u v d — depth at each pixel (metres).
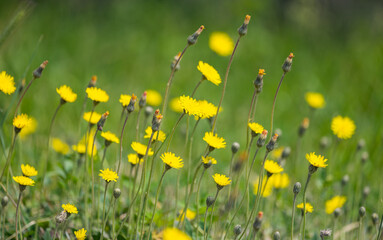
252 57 10.46
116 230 3.93
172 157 3.06
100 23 11.58
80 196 4.22
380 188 4.89
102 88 8.16
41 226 3.92
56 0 11.82
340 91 8.66
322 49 11.55
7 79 3.31
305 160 6.15
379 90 7.97
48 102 6.89
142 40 10.53
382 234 3.43
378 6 13.54
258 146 3.29
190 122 5.88
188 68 9.59
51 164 4.55
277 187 4.23
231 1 13.03
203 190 4.77
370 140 6.45
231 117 7.75
